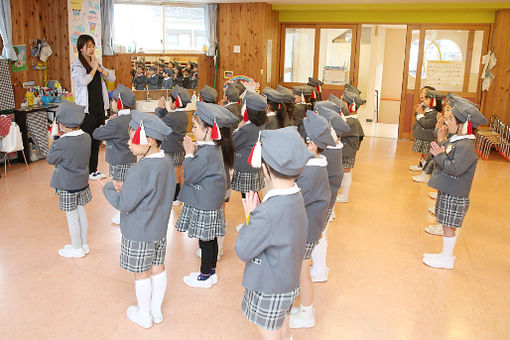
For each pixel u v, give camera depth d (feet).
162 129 8.73
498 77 29.19
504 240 14.78
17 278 11.35
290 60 33.68
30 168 21.33
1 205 16.38
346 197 18.11
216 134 9.81
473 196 19.45
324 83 33.06
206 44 30.68
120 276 11.59
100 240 13.70
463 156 11.56
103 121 20.97
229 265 12.37
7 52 22.56
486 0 26.55
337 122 10.93
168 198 9.10
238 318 9.92
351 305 10.61
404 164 24.72
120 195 8.62
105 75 20.63
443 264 12.66
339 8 30.48
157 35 29.45
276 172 6.64
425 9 29.55
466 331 9.73
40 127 22.52
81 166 11.81
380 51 41.88
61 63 26.71
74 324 9.53
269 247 6.81
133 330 9.39
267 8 30.25
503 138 27.20
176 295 10.77
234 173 13.60
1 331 9.23
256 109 13.01
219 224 10.78
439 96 21.42
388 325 9.86
